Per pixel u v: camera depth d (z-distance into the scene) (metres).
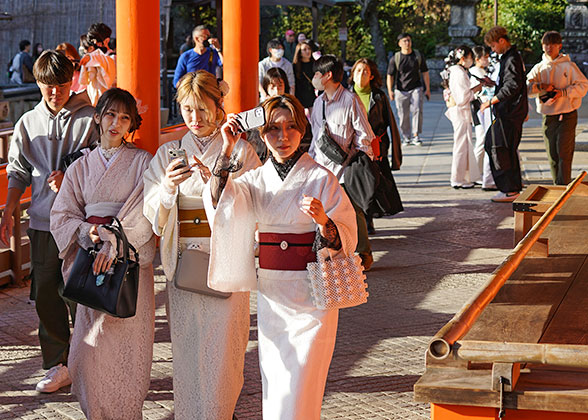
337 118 7.20
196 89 4.02
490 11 40.31
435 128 19.81
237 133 3.65
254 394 4.96
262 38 37.12
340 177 7.32
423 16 42.09
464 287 7.27
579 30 31.64
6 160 7.79
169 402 4.86
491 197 11.38
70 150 4.88
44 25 15.70
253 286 3.72
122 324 4.27
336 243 3.50
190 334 4.08
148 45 5.97
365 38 39.19
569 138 10.70
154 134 6.06
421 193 11.80
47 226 4.90
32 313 6.60
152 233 4.29
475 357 2.58
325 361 3.61
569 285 4.11
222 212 3.63
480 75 11.88
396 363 5.43
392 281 7.45
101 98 4.35
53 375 5.04
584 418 2.63
